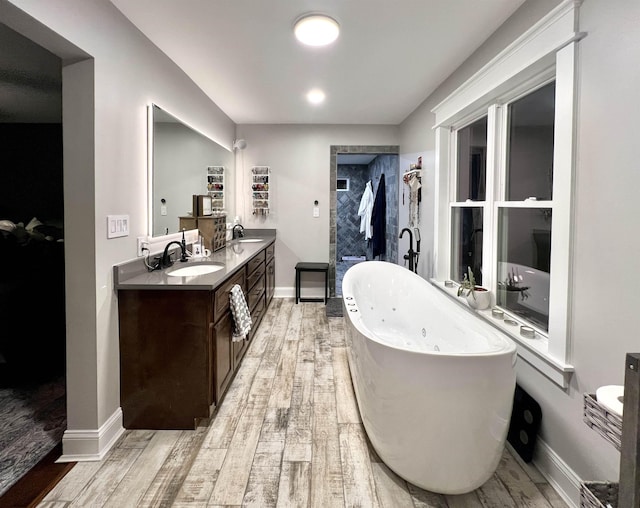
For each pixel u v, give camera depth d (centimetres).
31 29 144
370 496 151
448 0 186
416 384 143
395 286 333
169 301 193
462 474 144
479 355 138
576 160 145
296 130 465
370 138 464
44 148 368
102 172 179
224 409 219
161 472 165
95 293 174
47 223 371
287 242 477
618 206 124
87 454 175
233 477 161
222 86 319
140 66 217
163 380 196
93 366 175
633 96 118
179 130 280
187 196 301
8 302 251
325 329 365
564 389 152
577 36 140
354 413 214
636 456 73
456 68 275
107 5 182
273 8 194
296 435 193
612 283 127
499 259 230
